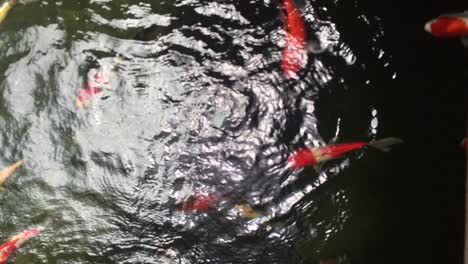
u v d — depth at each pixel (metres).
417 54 2.67
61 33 2.76
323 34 2.72
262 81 2.66
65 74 2.68
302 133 2.56
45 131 2.58
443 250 2.32
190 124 2.60
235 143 2.56
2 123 2.59
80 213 2.43
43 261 2.34
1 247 2.34
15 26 2.77
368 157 2.48
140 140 2.57
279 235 2.38
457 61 2.64
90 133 2.58
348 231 2.37
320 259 2.32
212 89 2.66
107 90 2.65
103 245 2.38
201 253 2.36
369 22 2.73
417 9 2.74
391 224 2.37
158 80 2.68
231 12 2.79
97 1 2.82
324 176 2.47
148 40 2.76
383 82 2.63
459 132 2.51
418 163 2.47
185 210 2.43
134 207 2.45
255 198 2.45
